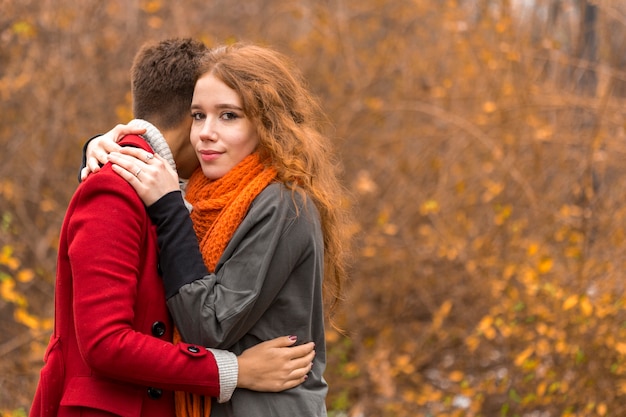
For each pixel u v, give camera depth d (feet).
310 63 26.48
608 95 21.48
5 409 19.15
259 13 28.35
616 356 17.79
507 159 22.61
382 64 26.08
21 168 25.05
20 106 24.85
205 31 27.43
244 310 9.10
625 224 20.65
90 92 25.32
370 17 27.53
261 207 9.36
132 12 26.30
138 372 8.84
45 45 25.13
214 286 9.22
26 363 20.13
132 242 9.04
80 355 9.27
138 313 9.21
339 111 25.53
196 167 10.48
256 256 9.22
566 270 20.40
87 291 8.81
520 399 18.98
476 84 24.89
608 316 17.94
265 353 9.41
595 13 24.95
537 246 20.11
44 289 23.65
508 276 20.04
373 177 24.99
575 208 21.68
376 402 21.74
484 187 23.88
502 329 19.07
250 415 9.36
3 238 22.85
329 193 10.18
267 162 9.69
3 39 24.00
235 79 9.57
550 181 23.40
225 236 9.39
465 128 23.18
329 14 26.14
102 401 9.09
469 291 22.47
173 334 9.45
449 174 24.34
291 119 9.84
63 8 25.04
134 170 9.27
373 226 24.29
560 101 23.07
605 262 19.53
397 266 23.68
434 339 23.34
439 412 20.11
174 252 9.18
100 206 9.02
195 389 9.09
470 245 22.93
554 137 22.81
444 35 26.09
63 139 25.05
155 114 10.21
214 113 9.66
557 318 18.40
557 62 24.16
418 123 26.05
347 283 23.58
